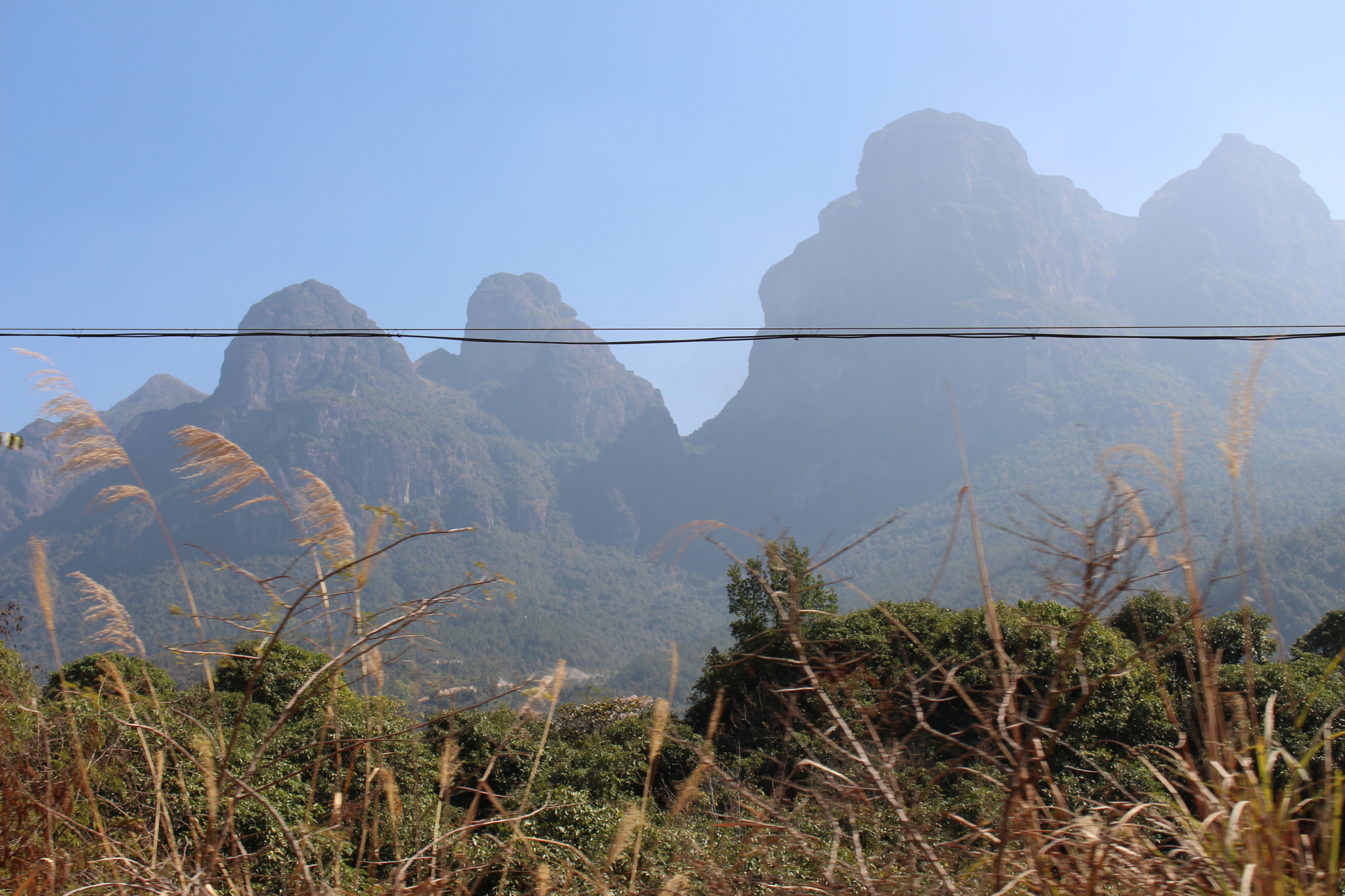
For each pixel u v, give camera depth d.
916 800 2.46
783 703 2.58
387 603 2.71
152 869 2.78
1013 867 2.38
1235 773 2.33
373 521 2.77
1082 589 2.27
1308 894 2.17
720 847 2.72
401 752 2.89
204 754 2.73
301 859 2.61
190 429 2.76
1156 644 2.40
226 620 2.70
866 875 2.33
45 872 2.80
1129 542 2.25
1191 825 2.40
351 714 2.84
